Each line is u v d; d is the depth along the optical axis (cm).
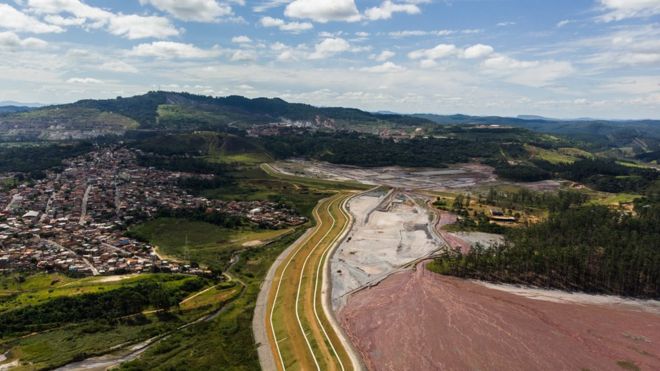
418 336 12644
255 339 12531
